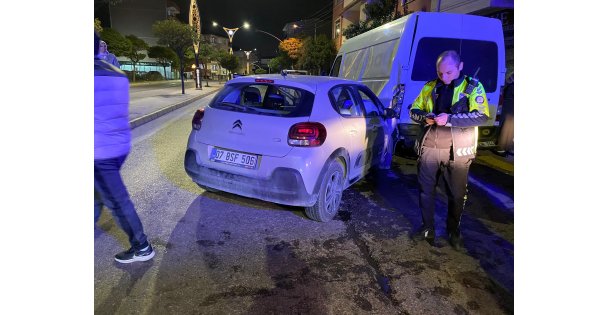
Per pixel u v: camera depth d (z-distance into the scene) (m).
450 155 3.08
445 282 2.70
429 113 3.05
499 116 5.82
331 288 2.57
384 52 6.04
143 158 5.84
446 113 2.98
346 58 8.23
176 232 3.32
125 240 3.09
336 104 3.73
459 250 3.20
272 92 4.21
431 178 3.20
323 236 3.38
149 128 8.78
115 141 2.44
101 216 3.48
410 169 5.88
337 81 3.98
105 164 2.45
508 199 4.52
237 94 3.87
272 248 3.11
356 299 2.46
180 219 3.60
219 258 2.91
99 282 2.52
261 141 3.30
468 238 3.45
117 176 2.54
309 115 3.33
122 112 2.46
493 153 7.02
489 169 5.90
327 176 3.46
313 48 33.03
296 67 38.53
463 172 3.08
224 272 2.71
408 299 2.48
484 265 2.96
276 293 2.48
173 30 17.84
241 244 3.15
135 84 31.33
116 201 2.57
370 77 6.49
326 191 3.51
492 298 2.53
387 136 5.02
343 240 3.31
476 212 4.10
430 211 3.28
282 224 3.59
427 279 2.73
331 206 3.68
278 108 3.97
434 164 3.14
